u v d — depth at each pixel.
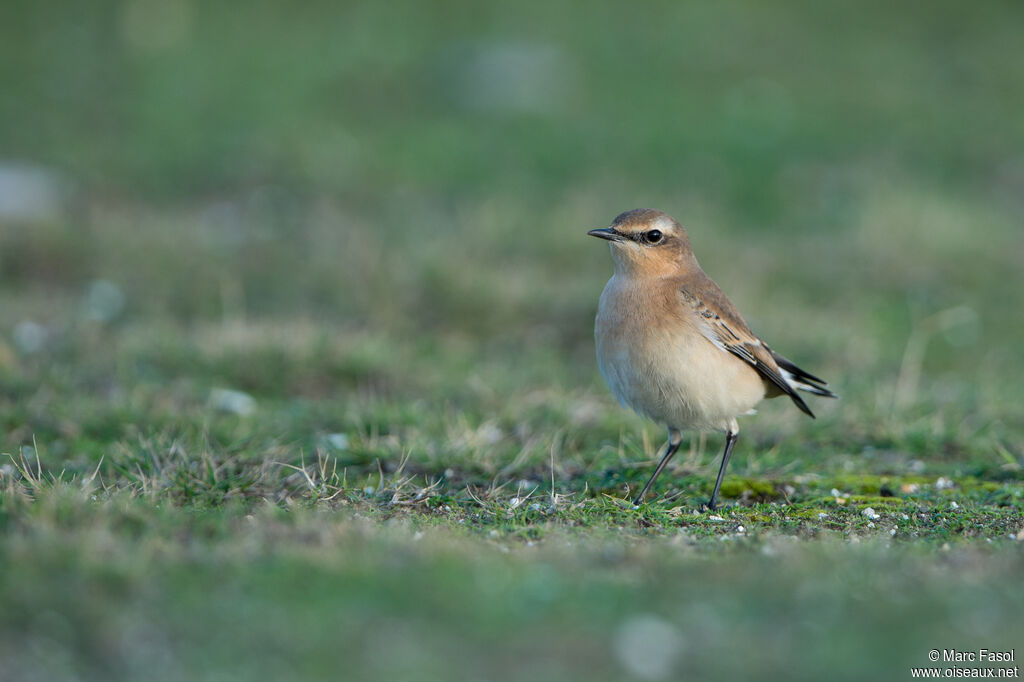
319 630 6.30
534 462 10.87
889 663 6.11
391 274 17.17
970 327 17.27
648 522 8.93
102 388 13.05
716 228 19.97
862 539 8.47
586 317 16.66
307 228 20.39
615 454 11.32
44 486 8.55
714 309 9.96
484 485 10.19
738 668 6.04
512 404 12.59
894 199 21.36
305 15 32.25
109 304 16.59
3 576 6.68
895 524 9.02
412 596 6.77
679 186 22.92
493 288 16.83
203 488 9.32
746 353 10.08
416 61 29.50
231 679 5.79
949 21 34.25
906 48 32.34
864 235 19.94
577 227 19.56
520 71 28.38
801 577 7.36
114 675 5.79
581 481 10.38
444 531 8.41
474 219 20.05
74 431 11.40
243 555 7.30
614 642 6.29
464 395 13.30
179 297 16.95
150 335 14.47
